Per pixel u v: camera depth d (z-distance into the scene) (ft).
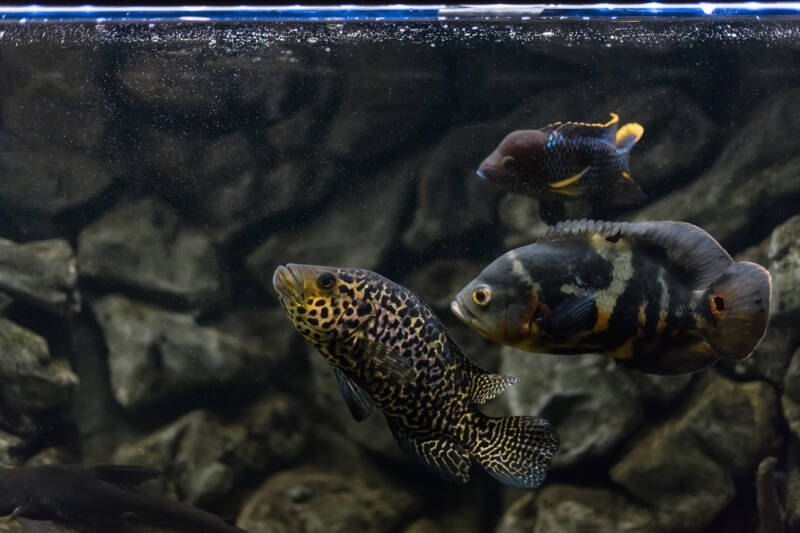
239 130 9.32
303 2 7.98
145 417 9.34
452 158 8.93
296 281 3.32
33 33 8.53
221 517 7.84
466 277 8.73
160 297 9.44
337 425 9.16
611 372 8.02
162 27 8.40
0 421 9.12
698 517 7.60
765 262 7.97
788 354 7.82
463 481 3.46
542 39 8.09
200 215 9.52
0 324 9.20
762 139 8.31
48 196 9.55
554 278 3.16
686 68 8.33
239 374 9.27
